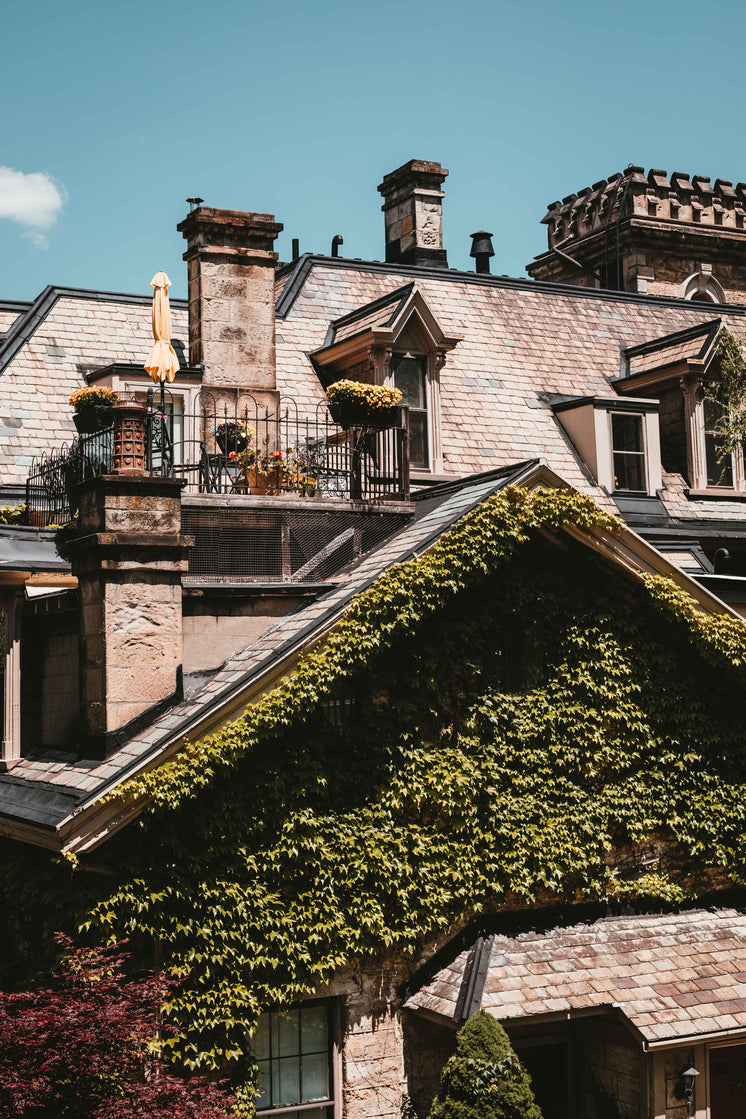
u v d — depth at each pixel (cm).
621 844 1656
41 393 2219
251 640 1622
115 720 1463
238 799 1419
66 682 1625
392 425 1983
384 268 2744
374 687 1521
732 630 1673
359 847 1485
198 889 1388
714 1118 1577
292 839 1441
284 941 1423
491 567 1566
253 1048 1451
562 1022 1622
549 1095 1616
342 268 2692
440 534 1547
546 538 1630
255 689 1421
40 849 1459
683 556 2261
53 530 1680
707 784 1700
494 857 1563
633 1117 1527
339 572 1719
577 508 1596
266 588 1627
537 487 1603
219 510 1675
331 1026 1488
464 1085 1384
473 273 2834
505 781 1590
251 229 2192
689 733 1692
